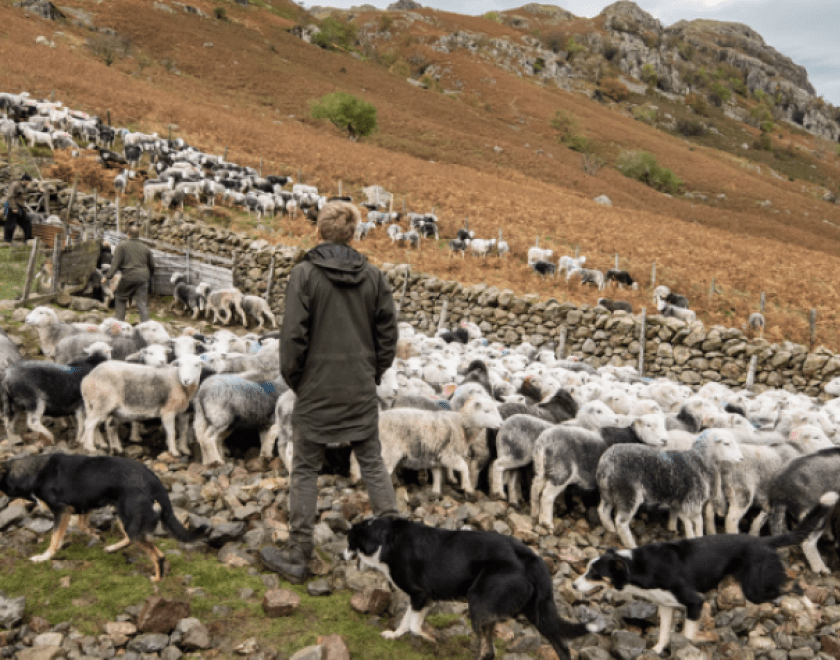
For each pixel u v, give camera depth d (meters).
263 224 25.00
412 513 6.05
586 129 88.12
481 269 23.33
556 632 3.71
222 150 36.47
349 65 84.25
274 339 10.18
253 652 3.70
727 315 20.64
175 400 6.70
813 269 30.72
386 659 3.80
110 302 14.78
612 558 4.41
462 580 3.83
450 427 6.31
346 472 6.80
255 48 74.94
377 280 4.30
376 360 4.45
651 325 16.16
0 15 55.94
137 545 4.22
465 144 60.31
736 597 5.11
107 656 3.54
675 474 5.91
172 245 19.73
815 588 5.52
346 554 4.15
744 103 187.25
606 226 35.06
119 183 24.44
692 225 44.41
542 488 6.32
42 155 26.00
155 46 64.88
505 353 13.79
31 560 4.26
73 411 6.68
